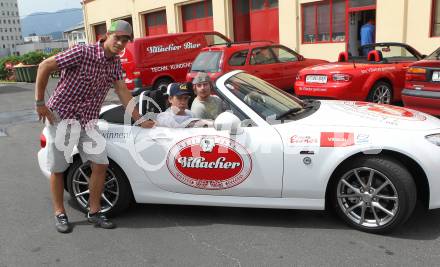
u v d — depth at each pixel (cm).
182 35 1300
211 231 393
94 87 378
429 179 350
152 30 2442
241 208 439
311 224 393
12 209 469
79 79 370
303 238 368
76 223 426
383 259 328
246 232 387
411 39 1196
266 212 426
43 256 364
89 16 3055
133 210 451
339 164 363
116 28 365
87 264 347
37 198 500
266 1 1694
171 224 413
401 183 347
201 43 1338
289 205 383
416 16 1174
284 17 1585
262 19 1728
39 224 428
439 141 355
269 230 387
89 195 424
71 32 5319
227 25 1852
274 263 332
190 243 373
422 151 349
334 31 1437
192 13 2094
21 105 1416
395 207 353
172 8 2153
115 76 395
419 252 335
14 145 804
